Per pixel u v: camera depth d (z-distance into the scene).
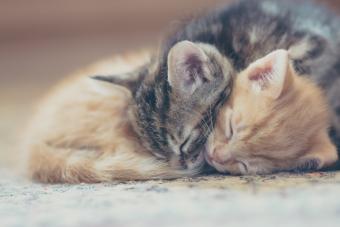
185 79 0.64
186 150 0.64
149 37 1.47
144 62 0.71
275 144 0.62
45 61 1.47
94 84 0.70
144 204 0.53
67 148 0.67
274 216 0.49
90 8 1.48
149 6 1.48
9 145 0.90
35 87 1.33
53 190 0.61
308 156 0.62
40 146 0.68
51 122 0.70
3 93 1.31
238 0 0.77
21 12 1.48
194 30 0.71
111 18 1.49
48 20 1.49
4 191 0.62
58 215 0.52
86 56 1.44
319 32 0.71
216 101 0.64
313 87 0.65
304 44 0.69
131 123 0.67
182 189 0.57
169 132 0.64
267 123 0.62
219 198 0.54
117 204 0.54
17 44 1.49
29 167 0.69
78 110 0.69
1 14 1.48
